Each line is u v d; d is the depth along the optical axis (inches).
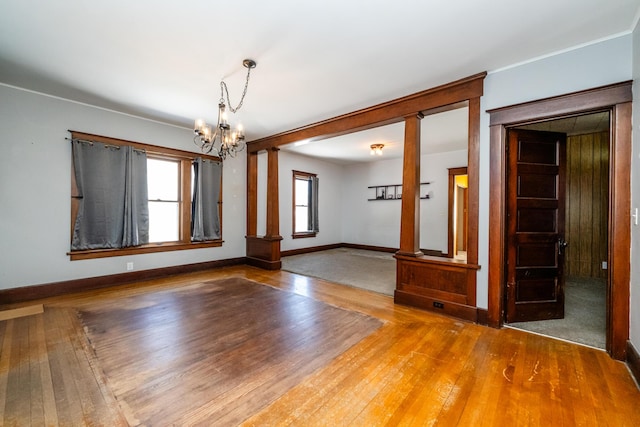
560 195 116.9
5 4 74.5
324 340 95.3
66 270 144.6
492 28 83.7
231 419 58.7
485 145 109.3
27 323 106.5
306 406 62.9
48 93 135.8
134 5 75.3
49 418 58.6
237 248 222.1
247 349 88.7
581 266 185.2
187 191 191.6
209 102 143.8
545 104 96.7
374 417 59.6
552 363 81.4
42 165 137.3
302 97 135.5
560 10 75.5
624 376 74.7
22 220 132.6
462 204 295.1
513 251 112.3
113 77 117.7
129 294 144.1
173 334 98.7
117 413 60.2
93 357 82.8
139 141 167.9
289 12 77.7
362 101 139.9
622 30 83.3
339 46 93.7
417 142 131.8
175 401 64.2
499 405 63.5
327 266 221.3
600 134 178.4
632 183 81.7
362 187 327.0
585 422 58.4
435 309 121.5
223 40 91.0
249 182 224.4
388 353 86.7
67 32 87.4
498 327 106.1
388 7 75.2
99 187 153.2
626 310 82.7
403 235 133.9
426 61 102.6
